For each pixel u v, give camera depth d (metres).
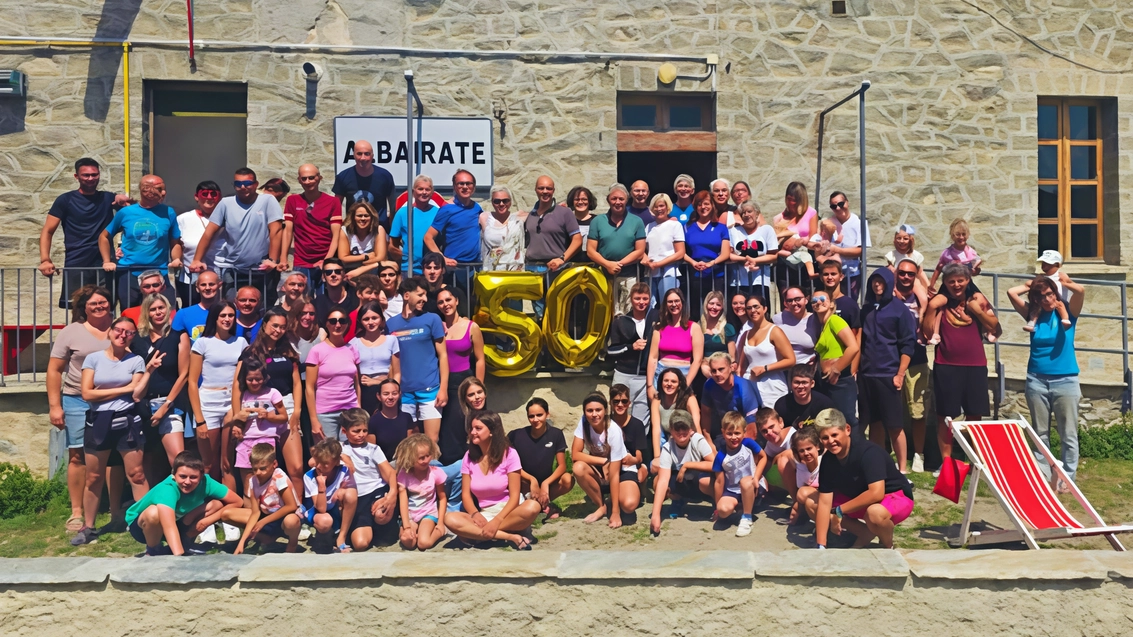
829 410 6.41
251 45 9.61
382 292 7.61
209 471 7.09
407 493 6.76
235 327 7.14
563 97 10.04
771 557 5.45
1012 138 10.45
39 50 9.35
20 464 7.73
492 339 8.13
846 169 10.34
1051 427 8.70
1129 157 10.58
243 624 5.32
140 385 6.96
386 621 5.34
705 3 10.17
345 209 8.76
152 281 7.38
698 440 7.16
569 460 8.20
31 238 9.36
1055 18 10.48
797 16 10.27
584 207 8.59
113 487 7.14
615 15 10.09
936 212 10.40
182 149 9.79
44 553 6.63
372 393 7.28
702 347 7.58
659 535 6.85
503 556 5.52
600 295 8.08
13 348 9.20
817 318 7.60
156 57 9.49
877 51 10.34
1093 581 5.18
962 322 7.84
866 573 5.23
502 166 9.98
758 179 10.27
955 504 7.31
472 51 9.88
